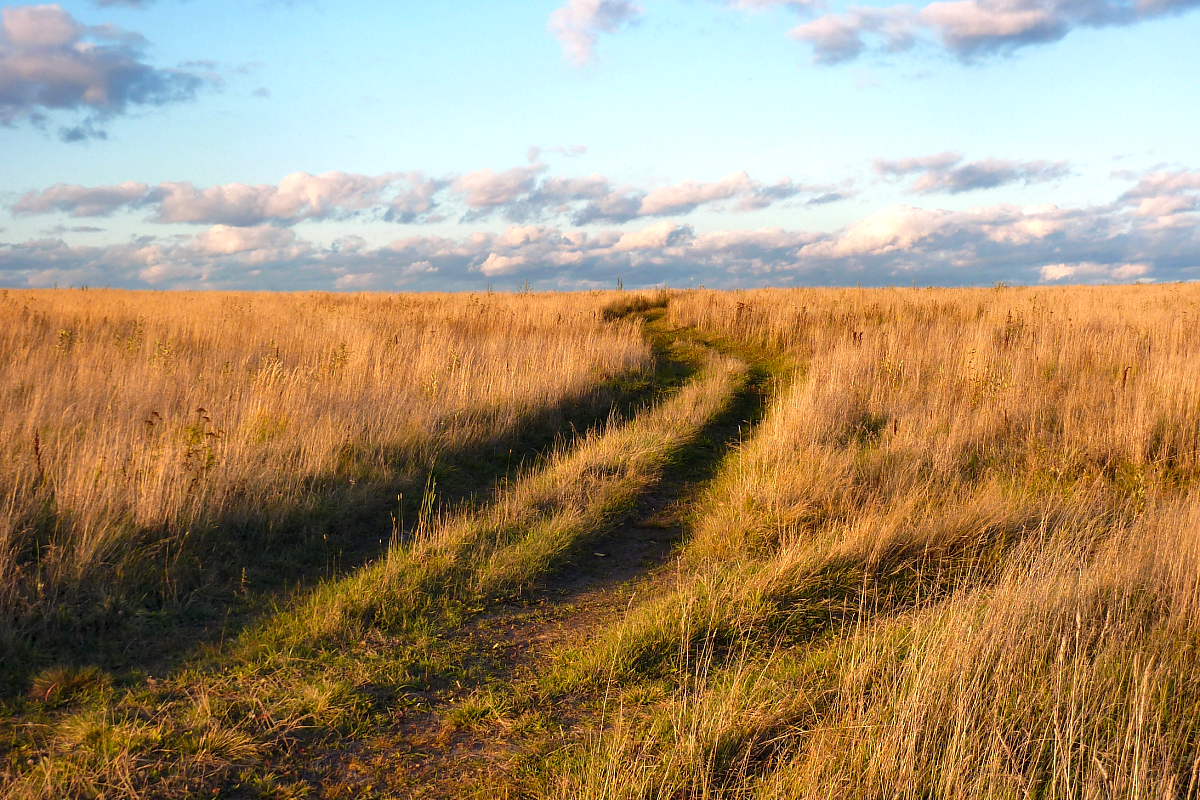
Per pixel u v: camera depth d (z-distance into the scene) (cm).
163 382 938
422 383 1051
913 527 592
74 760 320
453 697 396
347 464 750
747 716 352
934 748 306
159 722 352
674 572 582
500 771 332
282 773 327
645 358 1482
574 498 708
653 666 422
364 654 430
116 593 468
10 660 398
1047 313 1717
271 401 856
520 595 530
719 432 1043
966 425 880
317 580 540
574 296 2680
